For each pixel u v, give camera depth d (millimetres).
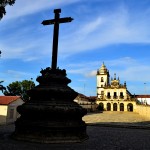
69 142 12289
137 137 16578
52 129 12352
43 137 12203
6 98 27766
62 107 12828
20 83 61062
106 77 95188
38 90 13664
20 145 11258
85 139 13688
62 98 13648
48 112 12641
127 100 85500
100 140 14102
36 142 12070
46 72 14672
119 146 12227
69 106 13180
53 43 14664
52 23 15117
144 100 93750
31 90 14195
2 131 16844
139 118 44562
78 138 12766
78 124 13258
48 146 11250
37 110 12742
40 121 12719
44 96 13516
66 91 13695
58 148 10852
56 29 14820
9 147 10695
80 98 71938
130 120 38125
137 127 25375
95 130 21312
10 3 13688
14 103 27484
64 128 12516
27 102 14062
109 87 89125
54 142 12031
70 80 15016
